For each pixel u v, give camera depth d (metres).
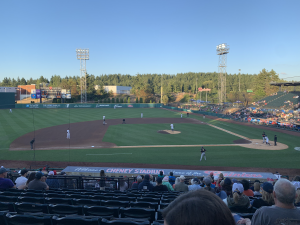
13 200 6.55
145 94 110.56
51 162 22.55
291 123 41.81
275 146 28.77
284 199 2.64
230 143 30.36
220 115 60.59
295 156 24.41
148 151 26.36
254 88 98.12
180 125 45.91
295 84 55.78
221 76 77.94
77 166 21.08
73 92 106.31
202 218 1.22
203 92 121.25
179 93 143.00
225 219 1.29
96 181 12.65
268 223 2.63
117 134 36.31
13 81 170.75
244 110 60.16
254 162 22.39
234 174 17.84
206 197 1.39
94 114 64.31
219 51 76.25
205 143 30.34
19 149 27.08
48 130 39.12
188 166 21.31
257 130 40.88
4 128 39.97
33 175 9.18
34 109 75.75
